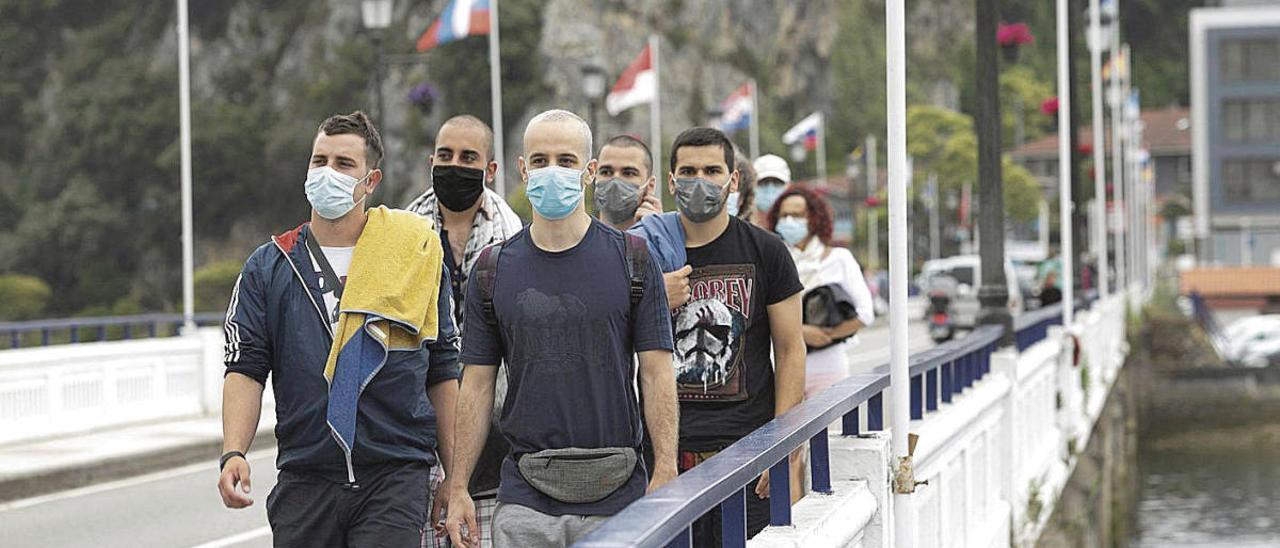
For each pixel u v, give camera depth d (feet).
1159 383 179.42
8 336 212.84
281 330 18.07
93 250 329.31
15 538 40.63
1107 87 159.12
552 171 17.10
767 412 21.90
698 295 21.63
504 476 17.75
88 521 43.65
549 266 17.49
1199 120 396.37
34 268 326.65
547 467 17.31
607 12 375.25
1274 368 179.01
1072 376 60.23
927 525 26.66
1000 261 42.63
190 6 371.76
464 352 18.01
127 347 63.52
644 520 11.39
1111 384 97.50
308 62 370.12
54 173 340.18
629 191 22.47
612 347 17.47
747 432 21.70
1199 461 132.87
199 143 350.64
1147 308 192.13
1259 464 129.08
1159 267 381.19
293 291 18.06
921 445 25.48
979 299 42.42
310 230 18.37
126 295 325.01
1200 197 396.16
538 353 17.37
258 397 18.20
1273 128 392.27
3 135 343.05
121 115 344.28
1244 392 176.96
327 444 17.85
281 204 354.54
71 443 57.52
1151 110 554.46
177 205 338.95
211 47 368.68
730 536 15.31
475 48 358.43
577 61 359.66
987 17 46.01
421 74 360.48
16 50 349.00
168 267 331.98
